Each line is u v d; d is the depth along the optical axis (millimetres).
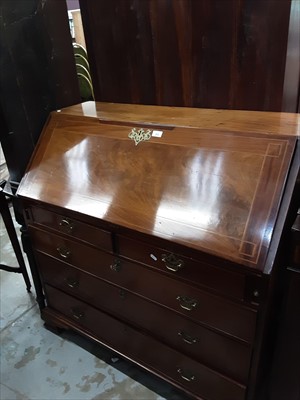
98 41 1663
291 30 1275
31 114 1395
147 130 1145
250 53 1375
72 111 1396
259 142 961
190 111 1343
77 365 1492
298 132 972
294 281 938
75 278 1400
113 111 1376
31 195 1280
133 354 1377
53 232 1337
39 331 1683
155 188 1053
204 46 1440
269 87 1400
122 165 1137
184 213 983
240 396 1109
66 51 1423
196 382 1210
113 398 1346
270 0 1260
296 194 938
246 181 936
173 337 1191
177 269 1023
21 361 1524
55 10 1323
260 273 855
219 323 1029
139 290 1189
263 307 915
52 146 1312
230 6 1327
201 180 995
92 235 1197
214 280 964
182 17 1427
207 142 1033
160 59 1553
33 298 1898
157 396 1342
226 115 1243
